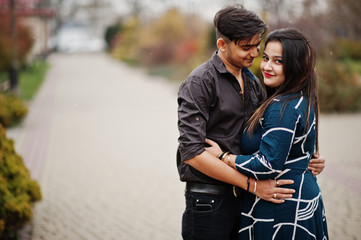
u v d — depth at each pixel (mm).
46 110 11844
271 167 2045
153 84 18766
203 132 2090
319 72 2311
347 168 5781
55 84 18797
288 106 2064
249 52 2094
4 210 3580
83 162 6547
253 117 2150
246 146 2186
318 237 2227
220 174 2082
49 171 6078
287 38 2105
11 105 9617
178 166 2312
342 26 16594
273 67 2143
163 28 27141
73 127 9445
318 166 2328
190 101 2090
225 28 2070
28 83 18375
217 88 2131
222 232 2229
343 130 8406
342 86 10625
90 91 16422
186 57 22688
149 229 4023
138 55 29906
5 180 3895
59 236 3861
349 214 4223
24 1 26359
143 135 8547
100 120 10344
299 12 15180
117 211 4496
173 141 7953
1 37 13789
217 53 2205
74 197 4945
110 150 7305
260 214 2180
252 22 2039
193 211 2234
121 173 5930
